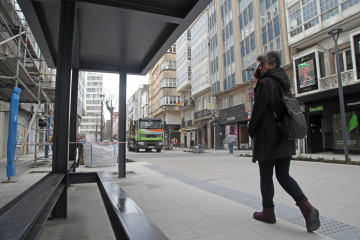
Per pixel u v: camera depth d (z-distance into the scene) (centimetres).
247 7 2378
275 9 2016
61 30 352
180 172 809
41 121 1227
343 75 1467
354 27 1466
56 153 339
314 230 272
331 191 479
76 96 650
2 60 658
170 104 4569
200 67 3397
